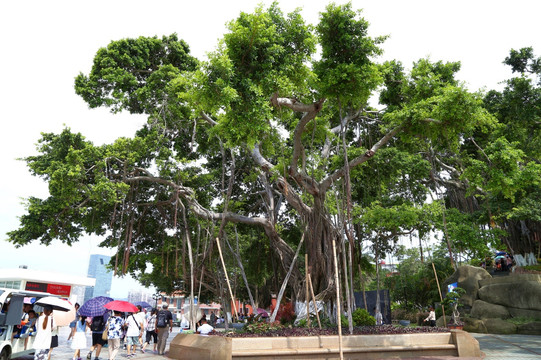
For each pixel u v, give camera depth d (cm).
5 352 1120
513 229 2922
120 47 2594
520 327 2083
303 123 1661
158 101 2517
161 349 1535
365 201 2472
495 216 2555
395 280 4022
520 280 2255
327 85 1480
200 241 2688
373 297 2378
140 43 2639
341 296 1812
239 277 3278
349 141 2844
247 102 1321
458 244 2539
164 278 3888
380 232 2369
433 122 1784
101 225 2795
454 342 1281
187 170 2645
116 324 1239
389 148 2355
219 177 2989
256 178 2681
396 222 2041
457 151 1928
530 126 2952
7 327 1133
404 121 1811
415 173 2436
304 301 1847
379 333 1319
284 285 1875
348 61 1518
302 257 3084
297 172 1816
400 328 1457
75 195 2153
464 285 2589
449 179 3266
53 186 2078
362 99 1589
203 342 1205
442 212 2156
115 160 2427
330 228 1900
